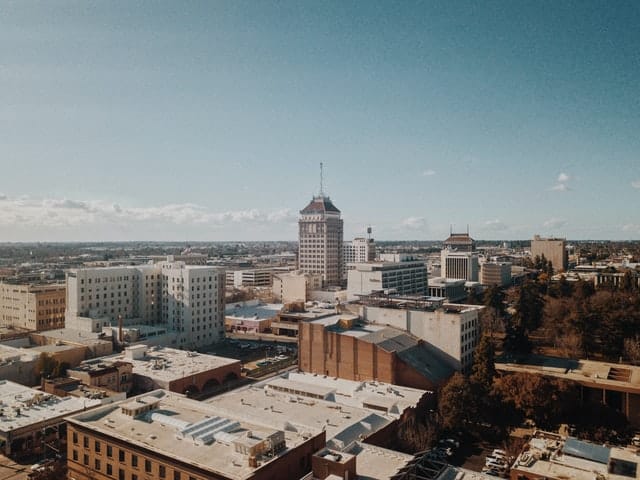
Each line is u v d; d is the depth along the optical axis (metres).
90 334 158.75
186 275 180.12
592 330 146.50
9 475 78.88
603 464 66.12
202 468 57.03
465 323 130.88
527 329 172.62
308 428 70.81
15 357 126.75
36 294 186.62
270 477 57.78
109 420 73.31
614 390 108.69
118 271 184.25
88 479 70.81
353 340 123.31
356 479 61.53
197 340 182.88
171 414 74.75
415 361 119.81
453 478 62.53
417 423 96.19
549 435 79.88
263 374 145.75
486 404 99.69
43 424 87.75
